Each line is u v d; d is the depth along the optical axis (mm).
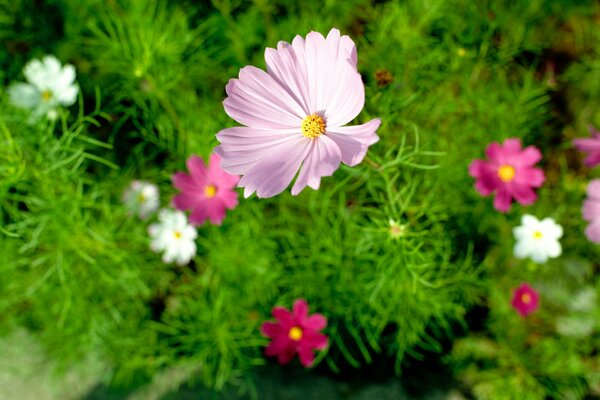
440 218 878
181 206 797
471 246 848
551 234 810
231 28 967
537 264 895
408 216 878
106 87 954
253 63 940
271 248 896
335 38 641
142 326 899
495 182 796
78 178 832
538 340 882
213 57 963
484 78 933
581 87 973
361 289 866
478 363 876
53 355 886
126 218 898
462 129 911
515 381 857
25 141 832
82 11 951
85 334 879
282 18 983
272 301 895
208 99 930
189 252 842
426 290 857
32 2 966
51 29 973
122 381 874
